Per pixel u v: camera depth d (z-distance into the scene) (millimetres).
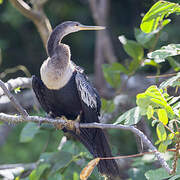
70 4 17250
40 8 10320
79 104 7828
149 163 8359
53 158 8305
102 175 7172
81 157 8508
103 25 13961
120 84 9961
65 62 7594
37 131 9133
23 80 8453
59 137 9156
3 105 10547
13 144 15062
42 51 17953
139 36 8695
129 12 14938
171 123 5918
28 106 10180
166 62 10945
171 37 12070
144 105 5469
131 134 11914
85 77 7973
